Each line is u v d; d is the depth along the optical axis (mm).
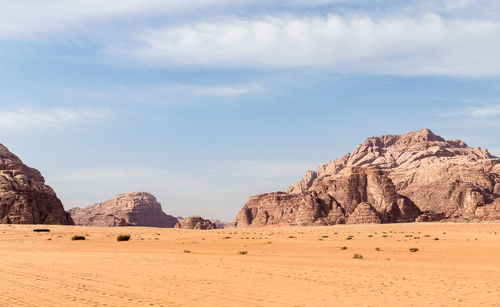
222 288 21812
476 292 20891
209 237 97500
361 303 18062
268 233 128000
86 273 28000
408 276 26906
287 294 20156
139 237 98000
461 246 57219
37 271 29156
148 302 17734
